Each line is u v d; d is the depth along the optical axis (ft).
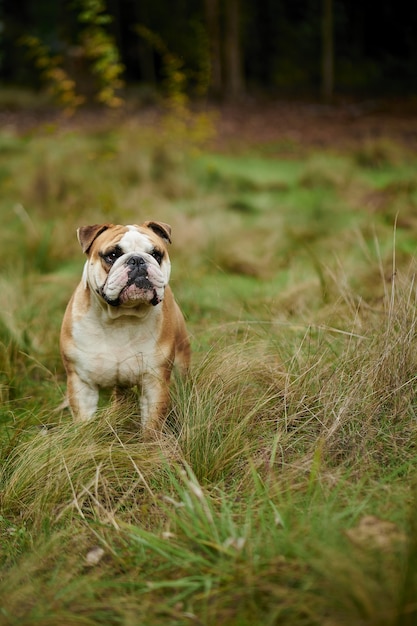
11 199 39.37
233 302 24.47
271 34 117.08
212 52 94.94
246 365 17.28
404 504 12.12
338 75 110.73
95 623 10.83
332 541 11.00
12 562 12.99
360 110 83.05
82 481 14.56
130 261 15.10
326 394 15.92
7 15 109.81
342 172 46.14
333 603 10.22
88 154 44.78
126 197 38.78
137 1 108.88
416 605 9.57
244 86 106.93
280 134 69.10
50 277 26.73
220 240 31.65
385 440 14.73
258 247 31.60
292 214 37.04
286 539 11.42
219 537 12.21
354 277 24.61
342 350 17.48
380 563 10.63
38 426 17.39
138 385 17.03
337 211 36.78
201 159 49.60
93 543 13.08
